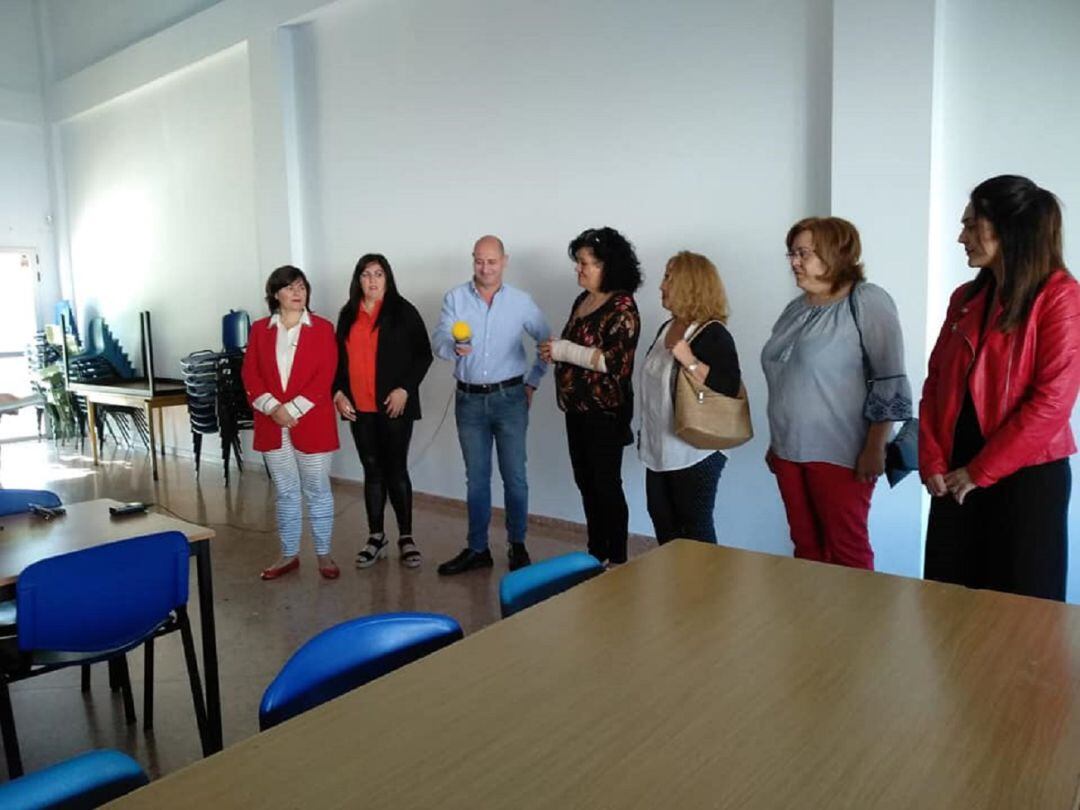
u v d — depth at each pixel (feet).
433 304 16.57
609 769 3.20
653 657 4.24
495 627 4.69
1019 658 4.15
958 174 9.96
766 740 3.40
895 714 3.60
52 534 7.41
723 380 8.57
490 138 15.11
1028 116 9.47
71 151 27.58
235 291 21.76
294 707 4.33
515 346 12.11
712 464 9.04
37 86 27.96
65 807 3.26
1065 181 9.33
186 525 7.66
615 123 13.26
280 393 11.97
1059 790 3.02
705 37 12.09
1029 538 6.13
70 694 8.98
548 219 14.38
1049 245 6.00
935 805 2.93
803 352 7.68
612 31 13.14
